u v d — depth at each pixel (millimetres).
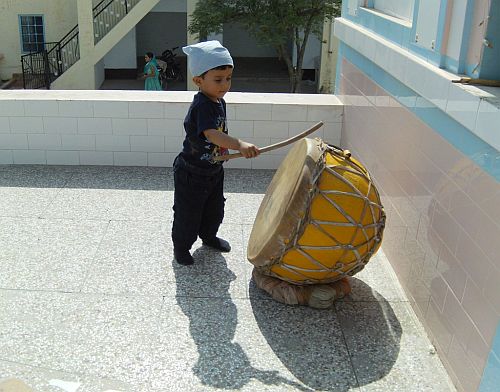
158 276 4188
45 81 17906
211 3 15336
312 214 3471
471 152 3068
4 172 6008
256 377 3238
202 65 3707
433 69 3484
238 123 6129
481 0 3088
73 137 6145
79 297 3916
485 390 2844
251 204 5410
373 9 5281
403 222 4145
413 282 3904
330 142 6230
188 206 4086
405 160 4105
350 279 4242
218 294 3996
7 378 3105
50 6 18594
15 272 4188
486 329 2867
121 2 17672
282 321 3730
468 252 3090
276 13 15156
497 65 3098
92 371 3240
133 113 6055
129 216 5102
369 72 5070
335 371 3309
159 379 3197
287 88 19500
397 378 3273
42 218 5020
